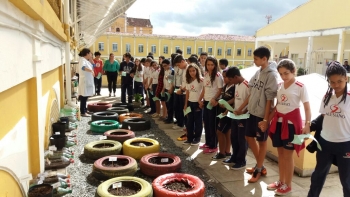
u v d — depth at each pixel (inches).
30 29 99.3
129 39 1114.1
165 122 277.0
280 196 131.2
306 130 114.1
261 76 138.3
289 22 799.7
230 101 169.8
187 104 210.4
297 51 854.5
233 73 157.3
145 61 342.6
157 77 306.8
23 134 98.3
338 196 132.6
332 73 101.9
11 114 85.2
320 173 113.4
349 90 104.7
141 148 173.5
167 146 203.6
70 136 197.9
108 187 121.7
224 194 133.8
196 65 201.5
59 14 214.4
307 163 153.4
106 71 440.1
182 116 253.1
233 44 1229.1
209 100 187.2
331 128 107.5
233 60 1240.8
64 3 235.6
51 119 174.6
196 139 210.8
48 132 156.3
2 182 74.8
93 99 415.2
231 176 154.4
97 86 458.3
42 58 119.6
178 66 230.8
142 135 230.5
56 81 209.2
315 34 690.2
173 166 149.9
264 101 137.8
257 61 137.0
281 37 818.8
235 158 169.9
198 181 127.9
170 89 266.8
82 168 157.9
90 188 134.3
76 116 253.0
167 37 1152.2
